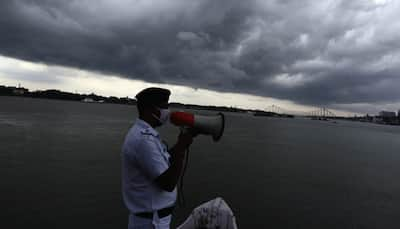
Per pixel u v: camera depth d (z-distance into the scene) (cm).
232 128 6906
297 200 1145
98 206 941
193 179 1379
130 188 221
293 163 2098
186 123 225
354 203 1173
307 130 8481
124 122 5544
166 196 226
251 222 899
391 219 1009
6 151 1866
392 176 1825
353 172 1892
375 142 5391
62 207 918
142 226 218
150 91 222
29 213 859
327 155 2783
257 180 1438
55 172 1362
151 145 210
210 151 2545
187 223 393
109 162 1647
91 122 5150
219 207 404
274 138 4616
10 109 7481
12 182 1161
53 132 3192
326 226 909
